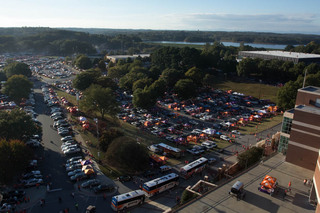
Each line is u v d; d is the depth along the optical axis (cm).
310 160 6562
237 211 4944
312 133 6444
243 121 11712
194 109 13388
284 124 7362
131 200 5700
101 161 7725
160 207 5816
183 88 14525
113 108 11275
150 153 8475
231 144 9438
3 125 7606
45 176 6875
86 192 6250
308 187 5828
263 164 6919
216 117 12600
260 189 5647
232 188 5397
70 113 12356
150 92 13150
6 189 6244
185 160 8131
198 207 5038
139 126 11019
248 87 19075
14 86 13900
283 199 5369
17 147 6462
